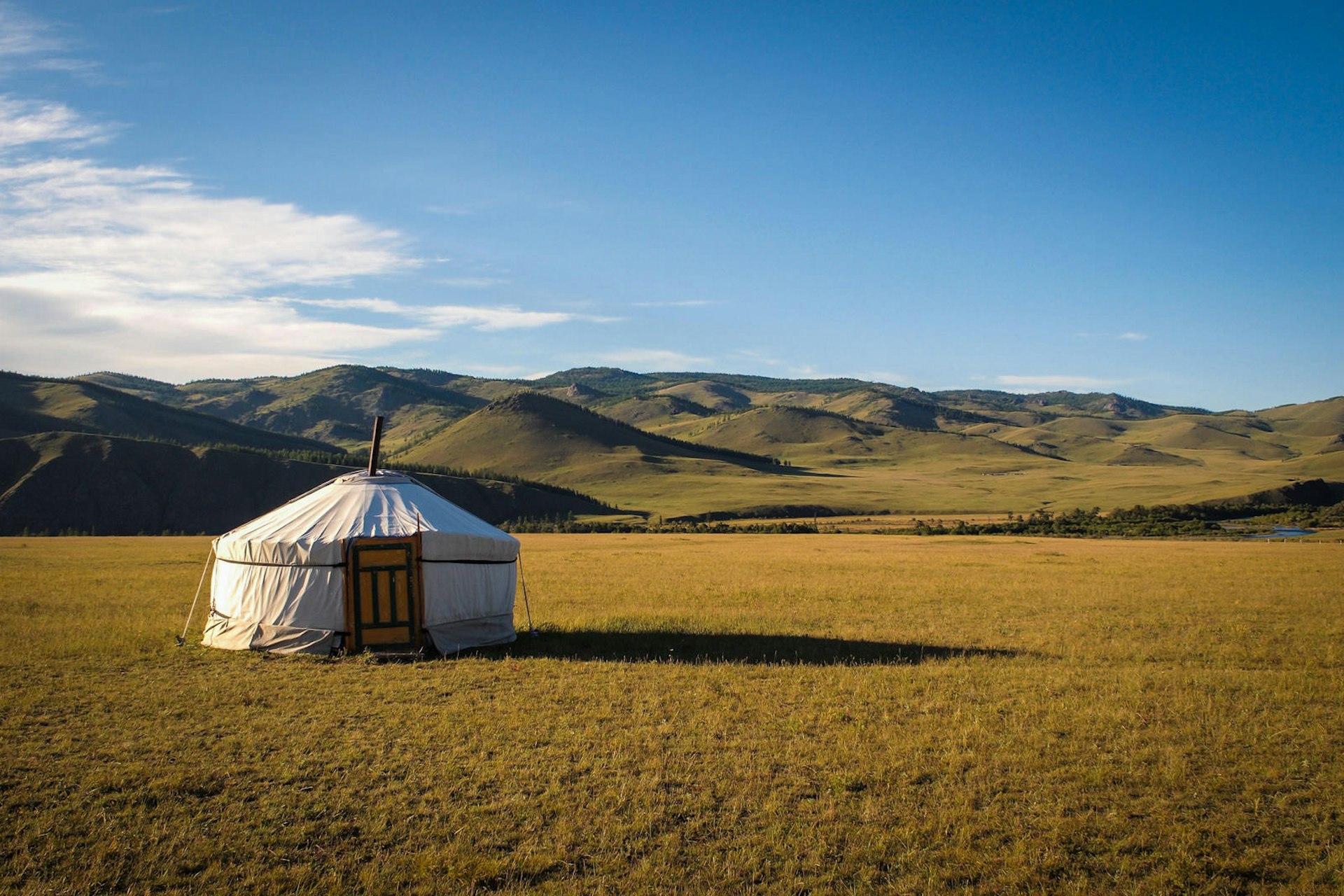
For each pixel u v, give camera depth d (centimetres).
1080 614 2236
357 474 1962
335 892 713
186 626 1898
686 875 750
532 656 1677
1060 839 823
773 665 1570
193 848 786
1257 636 1902
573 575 3359
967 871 762
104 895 709
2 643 1712
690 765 1005
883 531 9281
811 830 834
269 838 809
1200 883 748
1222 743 1089
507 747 1069
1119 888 740
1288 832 838
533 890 721
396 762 1012
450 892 716
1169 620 2128
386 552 1705
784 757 1037
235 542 1756
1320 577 3148
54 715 1204
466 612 1780
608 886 731
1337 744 1100
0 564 3756
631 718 1197
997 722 1187
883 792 935
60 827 826
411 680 1434
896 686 1399
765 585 2969
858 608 2383
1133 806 900
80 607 2291
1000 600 2536
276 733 1122
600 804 889
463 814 866
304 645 1681
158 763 1007
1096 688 1387
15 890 707
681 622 2094
